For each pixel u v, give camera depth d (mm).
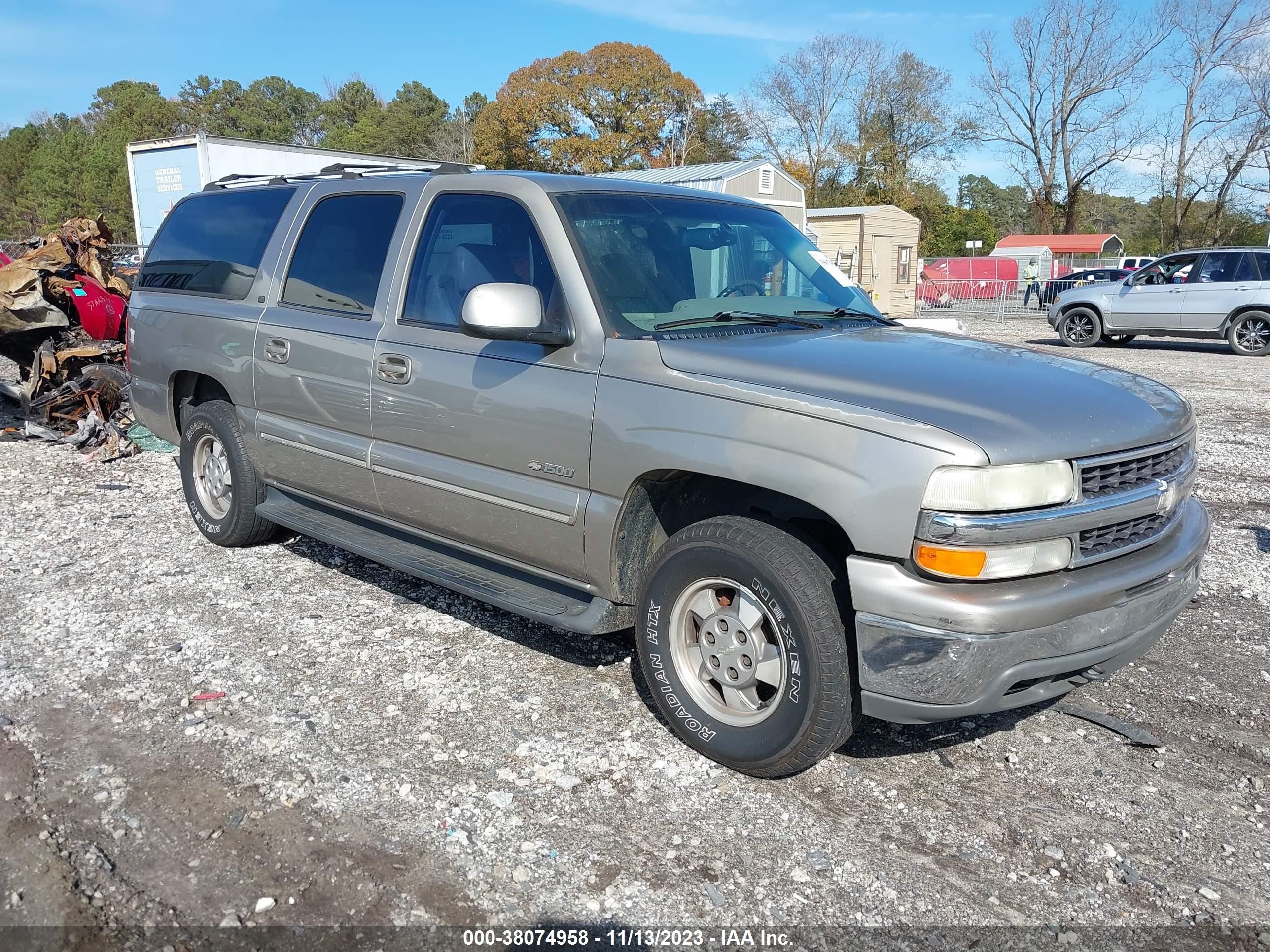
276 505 5113
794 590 2992
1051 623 2818
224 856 2840
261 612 4625
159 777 3232
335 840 2920
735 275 4055
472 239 3949
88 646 4219
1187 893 2775
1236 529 6250
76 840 2896
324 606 4719
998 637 2750
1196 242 49250
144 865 2795
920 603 2762
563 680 3979
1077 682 3086
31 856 2818
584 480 3469
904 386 3008
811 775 3330
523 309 3400
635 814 3088
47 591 4852
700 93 53344
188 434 5508
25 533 5789
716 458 3082
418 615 4625
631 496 3381
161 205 21062
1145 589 3105
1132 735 3588
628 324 3486
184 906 2635
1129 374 3652
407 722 3621
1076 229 51750
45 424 8273
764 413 3016
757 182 25047
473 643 4320
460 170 4215
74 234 8180
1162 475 3180
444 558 4238
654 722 3652
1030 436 2814
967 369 3232
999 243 49406
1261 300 16562
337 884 2732
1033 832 3039
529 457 3621
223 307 5086
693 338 3484
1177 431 3266
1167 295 17641
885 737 3607
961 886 2789
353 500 4512
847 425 2863
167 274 5668
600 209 3820
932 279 38562
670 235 3939
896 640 2820
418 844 2910
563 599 3746
